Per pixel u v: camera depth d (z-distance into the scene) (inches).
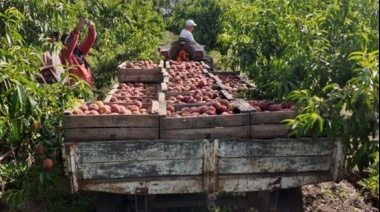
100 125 124.6
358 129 115.1
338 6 153.8
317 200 182.1
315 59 147.9
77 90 169.3
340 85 141.6
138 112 135.7
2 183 171.0
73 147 118.6
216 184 124.4
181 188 123.6
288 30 170.6
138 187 122.5
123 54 399.2
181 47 362.6
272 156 124.5
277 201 144.3
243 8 259.8
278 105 141.5
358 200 181.3
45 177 149.6
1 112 143.0
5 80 127.8
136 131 125.4
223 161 123.3
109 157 120.2
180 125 125.8
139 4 519.5
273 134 129.6
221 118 126.9
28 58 152.8
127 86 234.1
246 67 225.8
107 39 395.5
